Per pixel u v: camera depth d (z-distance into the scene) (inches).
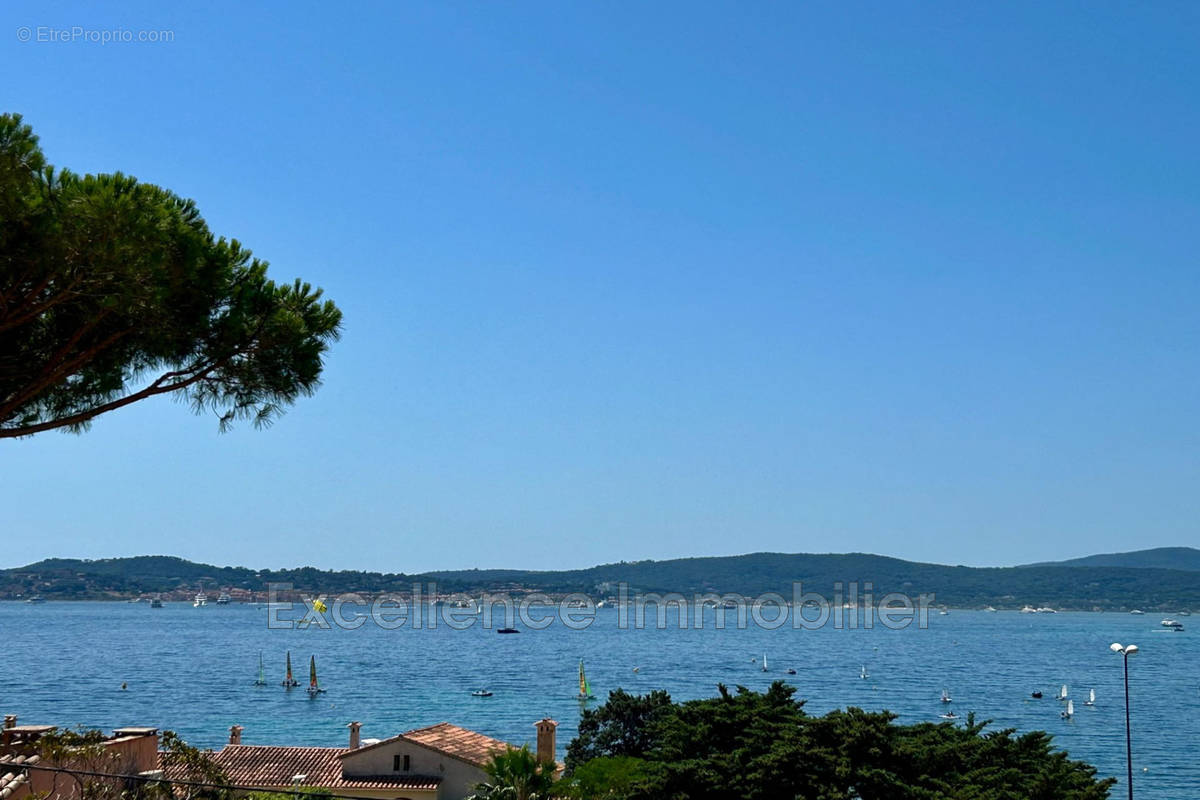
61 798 1090.1
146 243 775.7
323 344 951.6
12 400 820.6
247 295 896.3
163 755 1293.1
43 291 810.2
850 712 2062.0
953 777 1982.0
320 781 2733.8
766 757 1921.8
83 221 749.3
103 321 844.0
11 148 724.7
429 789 2687.0
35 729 1262.3
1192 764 6107.3
